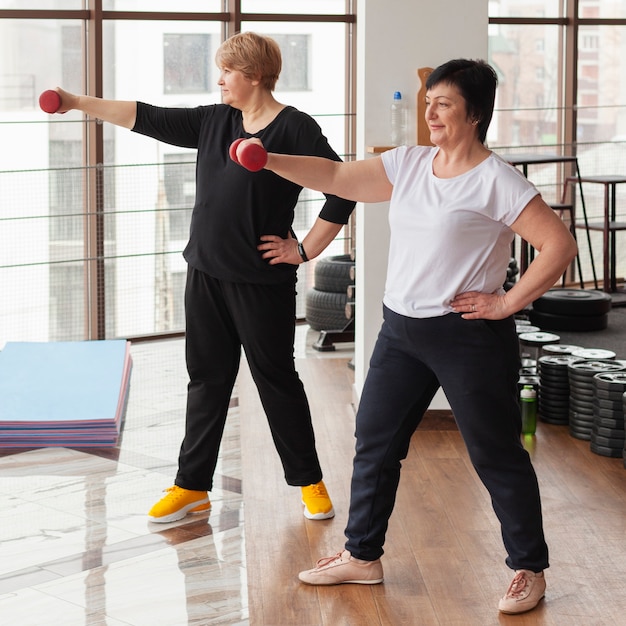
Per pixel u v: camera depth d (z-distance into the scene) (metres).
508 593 2.96
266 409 3.59
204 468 3.65
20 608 2.99
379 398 2.95
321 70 7.35
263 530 3.55
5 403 4.77
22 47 6.37
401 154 2.87
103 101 3.44
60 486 4.02
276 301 3.46
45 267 6.42
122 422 4.86
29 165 6.39
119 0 6.63
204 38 6.96
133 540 3.48
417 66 4.63
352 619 2.92
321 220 3.40
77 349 5.89
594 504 3.80
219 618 2.93
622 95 8.62
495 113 8.24
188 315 3.53
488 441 2.84
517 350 2.86
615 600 3.03
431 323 2.80
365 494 3.04
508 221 2.72
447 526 3.56
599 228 8.02
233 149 2.73
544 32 8.33
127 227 6.64
